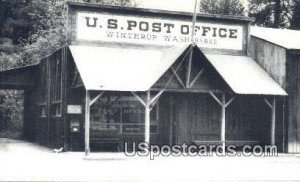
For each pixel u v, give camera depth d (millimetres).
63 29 41625
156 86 21297
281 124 24234
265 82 23797
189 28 25188
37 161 19000
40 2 49906
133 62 22812
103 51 23219
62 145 22688
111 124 23172
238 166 18734
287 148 24000
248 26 26219
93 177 14516
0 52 45969
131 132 23453
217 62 24609
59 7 44000
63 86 22875
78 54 22469
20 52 45531
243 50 26141
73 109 22750
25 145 27641
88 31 23625
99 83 20547
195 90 21969
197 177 14930
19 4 50844
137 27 24375
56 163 18453
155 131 23859
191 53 21547
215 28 25688
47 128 26203
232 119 24844
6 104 38156
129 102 23500
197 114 24375
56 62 24859
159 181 13828
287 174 16266
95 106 22984
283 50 23938
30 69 29656
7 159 19578
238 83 23016
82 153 22031
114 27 24016
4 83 29094
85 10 23594
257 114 25188
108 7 23812
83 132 22828
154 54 23969
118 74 21500
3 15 50438
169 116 24156
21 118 38688
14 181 13500
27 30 50906
